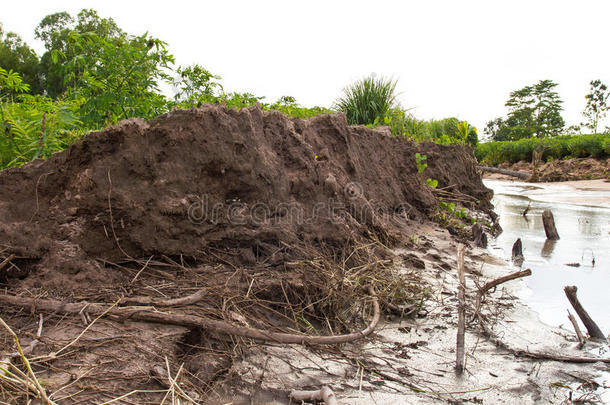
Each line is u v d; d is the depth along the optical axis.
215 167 3.66
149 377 2.24
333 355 2.92
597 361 3.00
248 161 3.88
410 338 3.30
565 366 2.96
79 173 3.28
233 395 2.37
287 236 3.97
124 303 2.79
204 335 2.73
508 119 81.75
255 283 3.32
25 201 3.26
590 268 5.36
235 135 3.80
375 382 2.63
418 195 7.95
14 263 3.03
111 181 3.25
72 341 2.41
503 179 25.70
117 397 2.08
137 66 4.83
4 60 26.72
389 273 4.27
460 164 10.90
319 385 2.55
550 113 77.00
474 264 5.46
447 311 3.85
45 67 26.61
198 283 3.21
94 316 2.66
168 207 3.37
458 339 2.90
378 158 7.37
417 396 2.52
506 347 3.20
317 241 4.29
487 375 2.81
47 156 4.37
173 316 2.68
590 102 65.56
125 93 4.83
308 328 3.18
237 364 2.65
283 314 3.22
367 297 3.62
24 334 2.45
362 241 4.84
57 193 3.31
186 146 3.53
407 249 5.63
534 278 4.94
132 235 3.27
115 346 2.44
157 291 3.00
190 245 3.46
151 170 3.37
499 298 4.22
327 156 5.38
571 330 3.55
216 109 3.73
